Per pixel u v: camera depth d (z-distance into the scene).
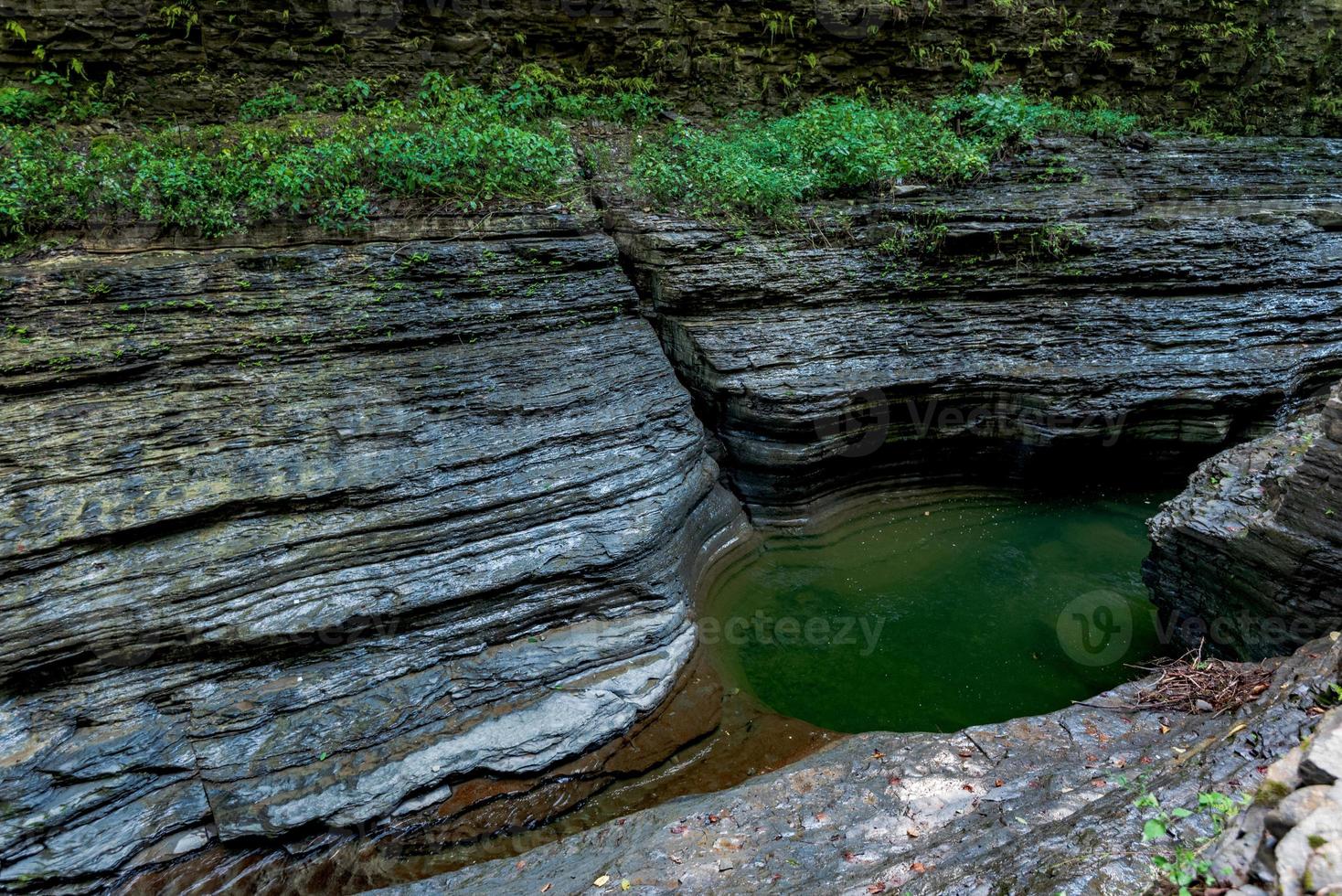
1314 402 8.71
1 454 5.27
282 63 8.80
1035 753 4.89
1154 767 4.21
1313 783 2.49
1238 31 11.73
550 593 6.05
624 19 9.84
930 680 6.24
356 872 4.89
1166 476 8.86
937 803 4.50
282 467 5.77
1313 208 9.09
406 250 6.98
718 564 7.55
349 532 5.68
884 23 10.60
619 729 5.66
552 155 8.02
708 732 5.84
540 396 6.74
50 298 5.83
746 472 7.99
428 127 7.69
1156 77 11.91
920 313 8.31
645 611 6.32
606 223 8.08
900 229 8.29
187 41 8.42
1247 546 5.49
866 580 7.52
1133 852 3.06
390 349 6.69
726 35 10.27
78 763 4.67
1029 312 8.38
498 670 5.72
